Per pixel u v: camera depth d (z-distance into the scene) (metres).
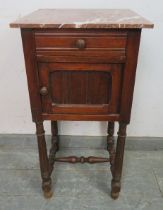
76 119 0.93
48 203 1.10
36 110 0.91
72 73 0.85
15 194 1.14
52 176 1.24
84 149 1.45
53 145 1.30
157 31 1.16
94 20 0.78
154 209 1.07
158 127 1.39
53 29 0.77
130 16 0.86
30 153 1.42
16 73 1.28
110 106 0.90
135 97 1.31
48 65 0.83
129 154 1.41
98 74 0.86
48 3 1.14
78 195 1.14
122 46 0.79
